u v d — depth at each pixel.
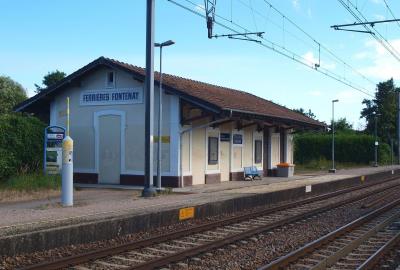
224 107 21.34
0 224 11.15
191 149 22.98
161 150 22.39
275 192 20.08
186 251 9.91
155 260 9.06
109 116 23.94
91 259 9.36
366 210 17.59
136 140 23.17
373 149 53.09
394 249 10.45
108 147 23.92
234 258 9.77
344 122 74.50
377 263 9.26
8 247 9.41
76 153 24.77
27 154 20.92
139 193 19.34
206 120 24.14
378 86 72.94
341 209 17.88
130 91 23.41
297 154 55.22
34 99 25.19
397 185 29.70
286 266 8.87
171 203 15.58
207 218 15.39
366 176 34.09
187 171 22.72
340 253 9.70
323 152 54.62
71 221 11.65
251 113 23.52
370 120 71.06
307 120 32.66
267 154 30.91
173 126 22.19
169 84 22.02
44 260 9.50
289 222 14.48
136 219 12.61
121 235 12.09
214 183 24.44
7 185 18.94
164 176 22.30
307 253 9.96
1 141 19.97
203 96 22.30
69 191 14.88
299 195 22.44
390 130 70.06
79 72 23.89
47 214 12.90
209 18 15.76
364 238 11.54
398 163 57.19
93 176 24.25
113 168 23.75
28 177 19.47
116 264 9.16
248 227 13.77
